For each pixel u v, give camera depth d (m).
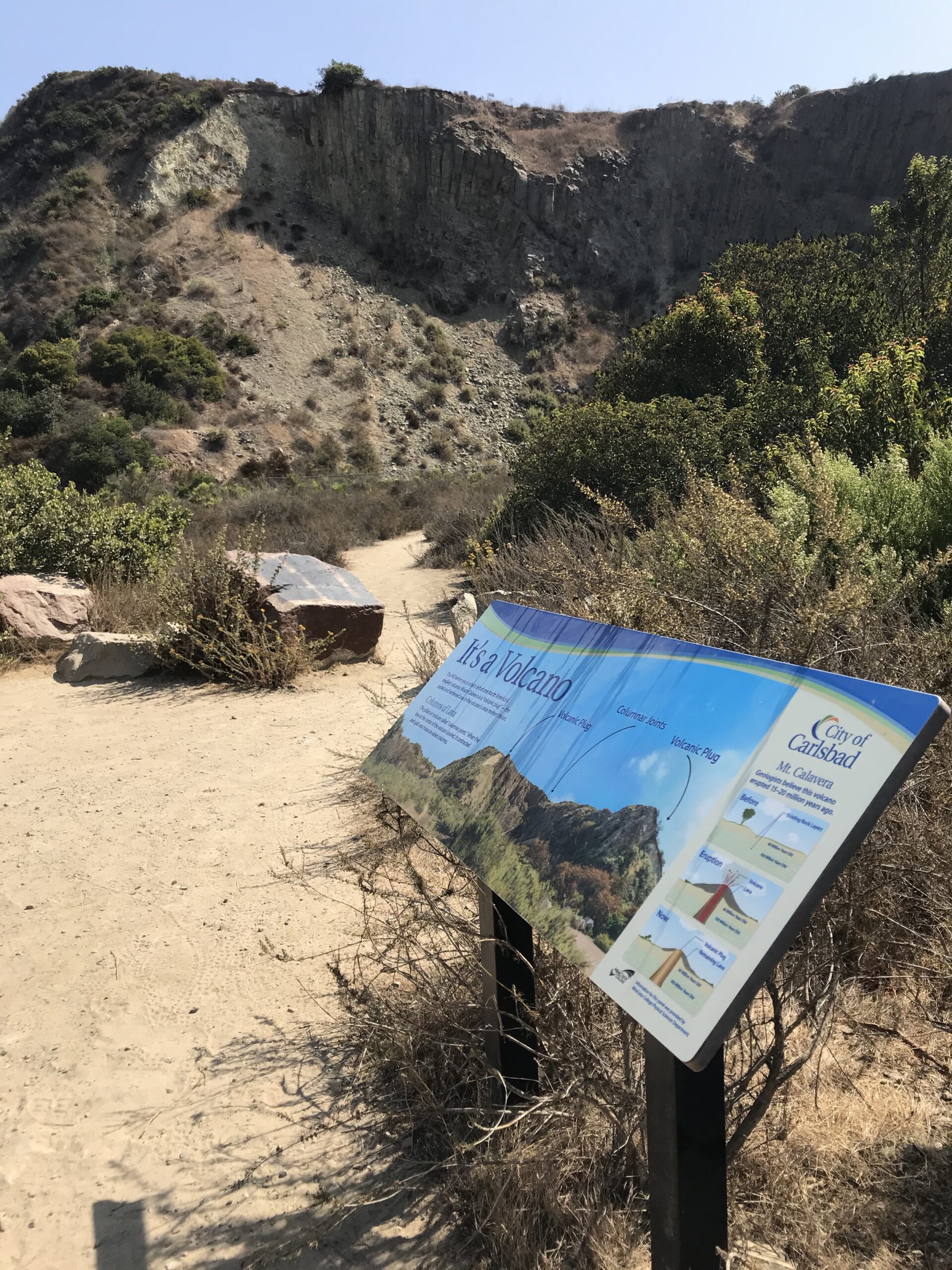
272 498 27.64
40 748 5.83
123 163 56.25
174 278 50.53
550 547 5.63
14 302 48.59
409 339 52.19
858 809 1.35
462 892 2.84
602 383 17.45
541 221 58.03
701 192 59.50
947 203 18.78
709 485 4.89
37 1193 2.27
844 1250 1.85
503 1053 2.23
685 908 1.49
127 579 9.49
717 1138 1.55
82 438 36.94
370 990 2.85
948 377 13.57
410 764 2.51
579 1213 1.94
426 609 11.25
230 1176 2.28
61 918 3.69
